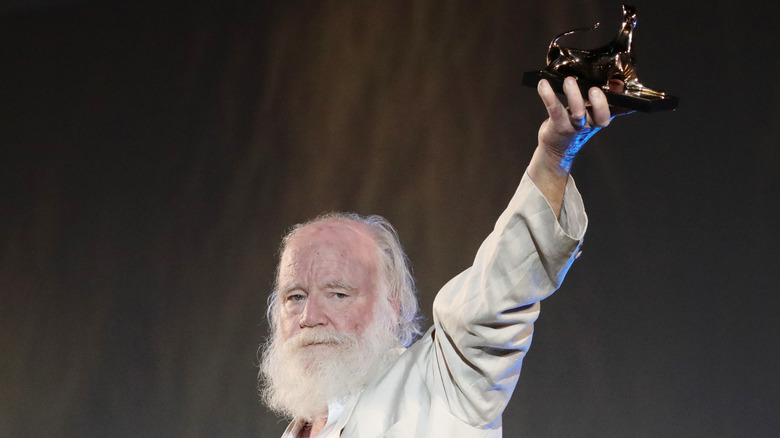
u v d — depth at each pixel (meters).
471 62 8.40
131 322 9.52
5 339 10.20
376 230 4.18
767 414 6.25
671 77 7.20
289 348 3.83
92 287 9.90
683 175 6.96
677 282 6.80
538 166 2.79
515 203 2.83
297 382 3.77
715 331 6.56
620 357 6.89
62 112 10.73
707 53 7.09
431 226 8.13
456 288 3.13
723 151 6.85
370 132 8.77
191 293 9.28
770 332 6.36
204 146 9.71
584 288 7.17
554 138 2.67
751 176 6.69
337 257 3.88
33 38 11.17
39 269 10.29
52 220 10.41
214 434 8.67
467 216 8.00
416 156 8.42
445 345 3.16
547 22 8.07
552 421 7.04
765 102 6.77
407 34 8.86
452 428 3.17
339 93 9.09
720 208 6.76
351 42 9.18
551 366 7.15
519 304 2.90
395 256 4.18
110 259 9.88
